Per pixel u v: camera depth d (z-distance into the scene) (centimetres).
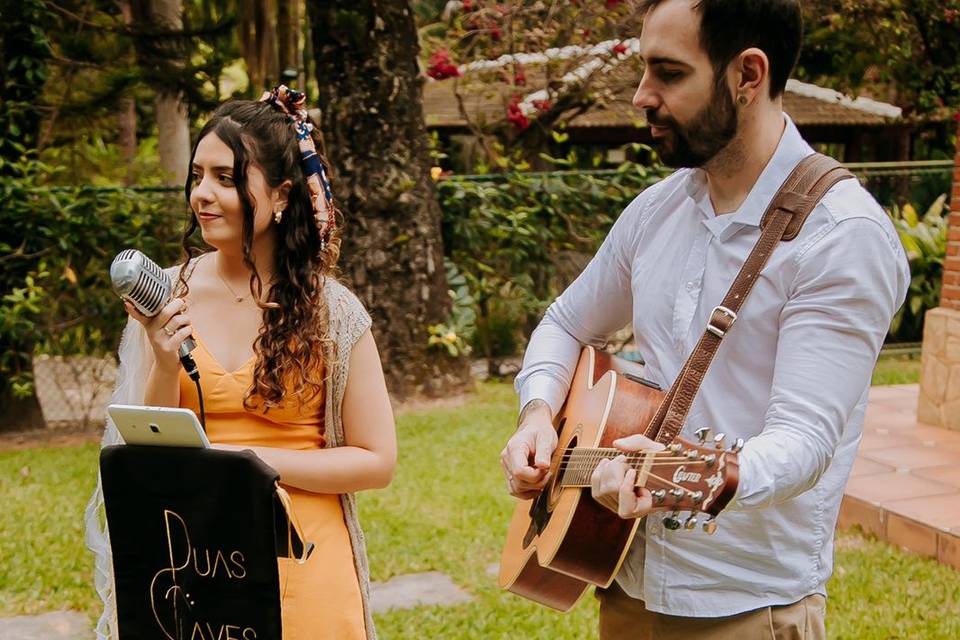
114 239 787
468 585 466
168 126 1379
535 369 262
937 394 684
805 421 182
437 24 1538
